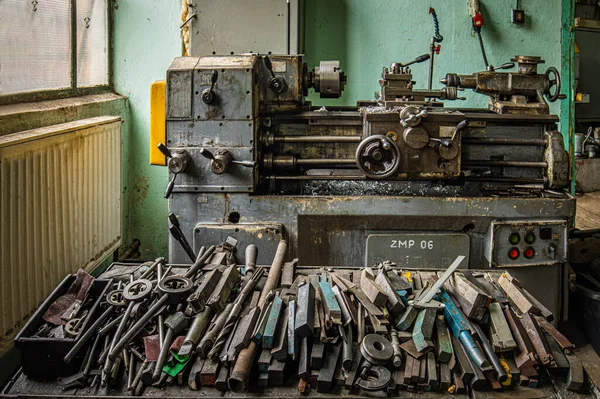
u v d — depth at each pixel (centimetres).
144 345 136
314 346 132
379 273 158
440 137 221
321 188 241
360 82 355
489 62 357
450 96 253
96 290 159
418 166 222
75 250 249
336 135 232
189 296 146
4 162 189
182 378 129
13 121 214
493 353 133
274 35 300
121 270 173
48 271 223
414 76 355
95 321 143
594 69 488
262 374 129
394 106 241
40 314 145
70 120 263
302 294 143
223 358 129
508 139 234
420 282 165
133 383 127
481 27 352
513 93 248
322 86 248
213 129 218
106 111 305
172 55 333
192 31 303
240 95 215
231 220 223
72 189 245
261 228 218
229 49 303
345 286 156
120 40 331
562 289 243
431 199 219
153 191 346
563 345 139
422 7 346
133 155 343
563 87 356
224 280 154
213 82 209
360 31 348
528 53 357
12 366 210
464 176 237
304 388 127
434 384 127
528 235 222
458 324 138
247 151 218
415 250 225
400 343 137
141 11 328
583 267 294
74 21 277
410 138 218
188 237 224
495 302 148
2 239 189
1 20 216
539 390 130
